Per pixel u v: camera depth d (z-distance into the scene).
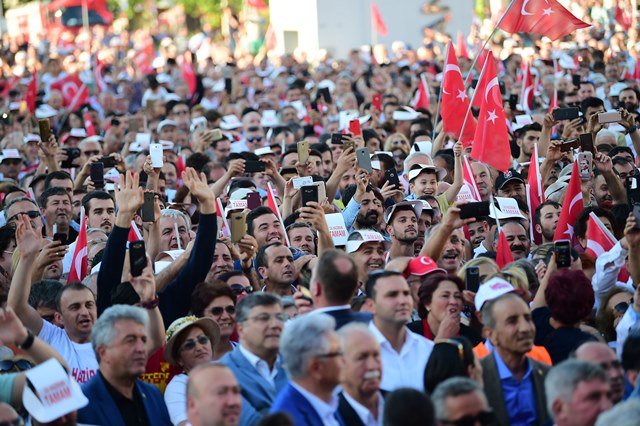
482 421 14.29
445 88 34.09
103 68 68.25
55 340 19.41
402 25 83.75
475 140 30.67
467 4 84.06
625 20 77.94
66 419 15.31
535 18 32.69
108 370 16.73
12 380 16.11
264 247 22.12
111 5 112.75
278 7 87.44
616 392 16.08
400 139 39.25
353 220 27.25
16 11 97.69
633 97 44.81
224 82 59.06
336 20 85.19
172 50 79.88
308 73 66.75
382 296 17.16
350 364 15.40
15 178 38.25
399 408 13.86
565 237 25.45
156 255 24.47
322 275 17.02
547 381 15.05
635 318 19.06
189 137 46.81
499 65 63.47
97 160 33.03
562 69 60.06
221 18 115.75
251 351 17.36
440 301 18.59
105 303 20.03
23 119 49.44
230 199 28.97
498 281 17.62
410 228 24.28
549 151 30.52
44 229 28.62
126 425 16.73
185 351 18.45
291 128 44.16
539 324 19.09
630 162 32.16
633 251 21.25
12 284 19.11
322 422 14.96
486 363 16.97
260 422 13.57
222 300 19.44
